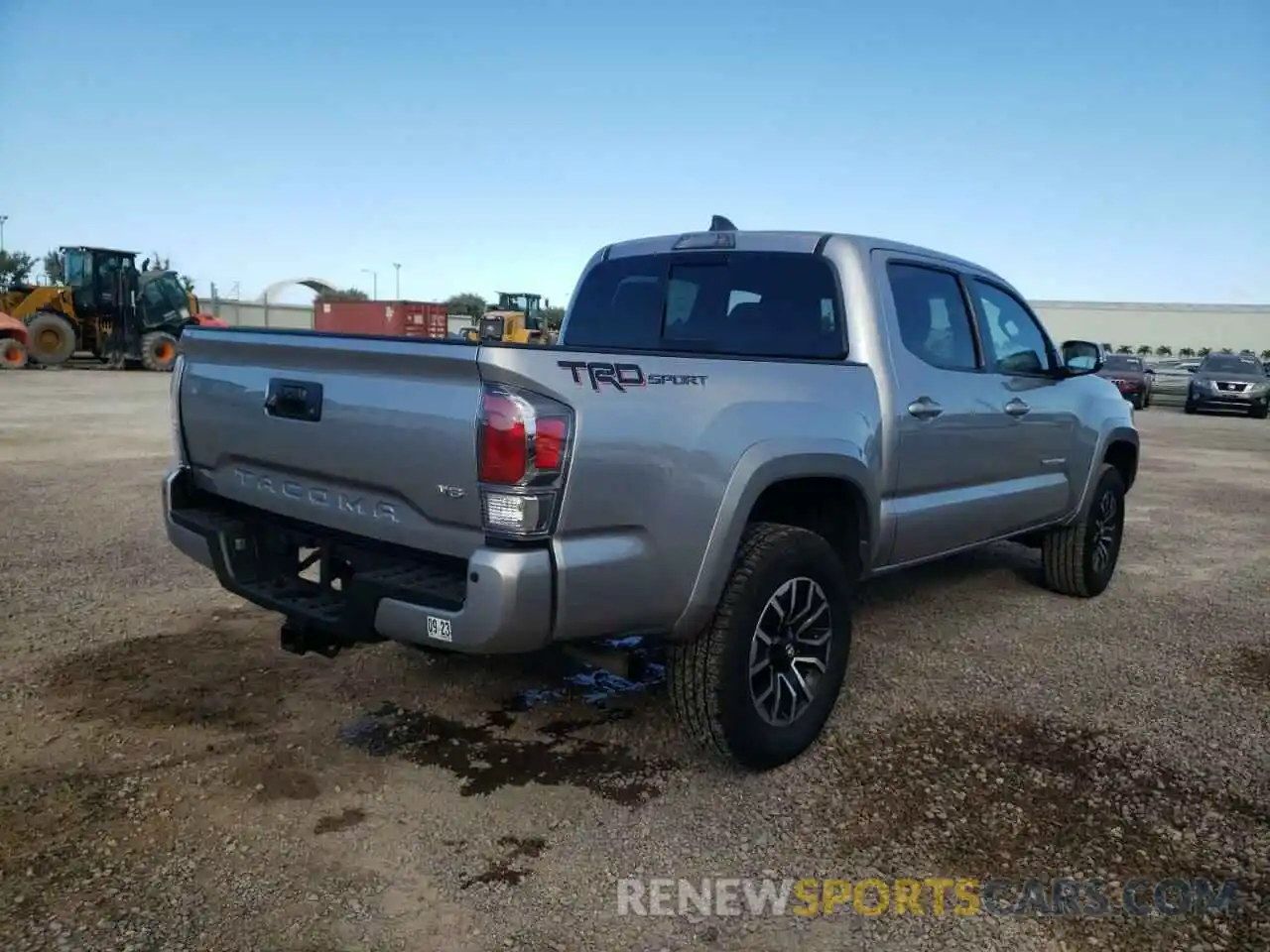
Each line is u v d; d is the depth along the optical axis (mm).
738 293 4531
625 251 5035
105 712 3947
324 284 51844
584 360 2971
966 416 4641
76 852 2959
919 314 4508
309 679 4363
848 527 4105
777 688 3578
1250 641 5328
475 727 3941
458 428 2883
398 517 3131
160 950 2533
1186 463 14070
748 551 3467
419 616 2955
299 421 3365
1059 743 3920
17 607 5215
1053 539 6051
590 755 3729
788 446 3508
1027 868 3031
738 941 2650
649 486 3092
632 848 3088
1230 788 3566
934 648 5066
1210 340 59844
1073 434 5680
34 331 25328
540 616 2879
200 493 4016
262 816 3201
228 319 44812
